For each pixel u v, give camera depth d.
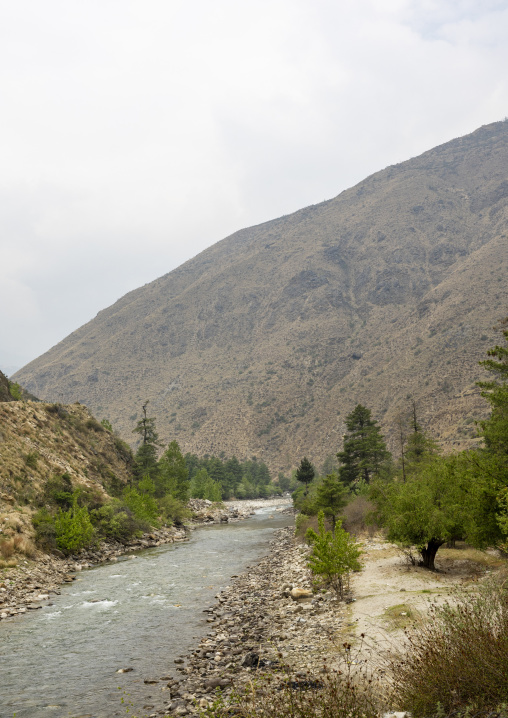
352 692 7.50
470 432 122.44
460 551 28.17
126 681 13.11
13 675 13.88
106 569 33.16
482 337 188.12
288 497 161.50
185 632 17.72
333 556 19.97
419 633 12.05
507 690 6.35
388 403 190.50
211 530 62.78
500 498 18.31
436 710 6.73
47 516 37.88
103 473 60.34
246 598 22.75
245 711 8.38
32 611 21.61
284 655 13.41
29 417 55.59
